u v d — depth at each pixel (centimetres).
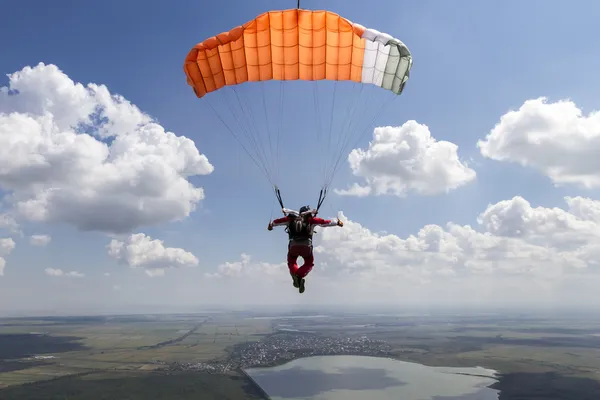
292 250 1305
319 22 1491
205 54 1552
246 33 1525
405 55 1457
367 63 1580
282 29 1516
